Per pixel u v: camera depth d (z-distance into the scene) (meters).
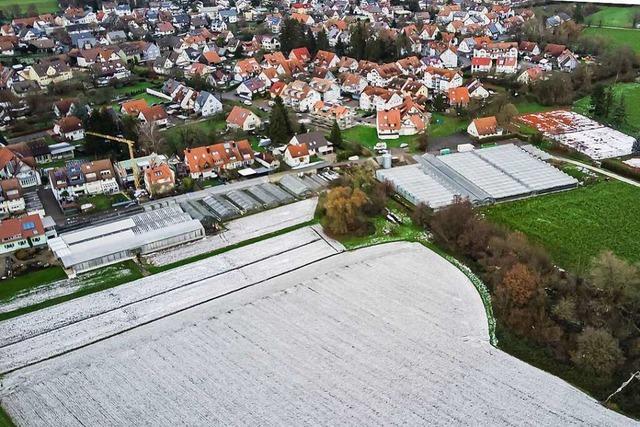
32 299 111.44
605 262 101.88
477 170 154.88
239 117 188.75
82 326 104.44
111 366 95.06
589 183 149.75
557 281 105.56
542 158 162.12
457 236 123.88
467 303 107.25
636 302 99.25
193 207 141.25
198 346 98.62
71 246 124.06
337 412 84.88
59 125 183.12
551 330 96.19
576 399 86.38
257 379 91.06
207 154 158.50
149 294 112.62
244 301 109.62
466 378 90.38
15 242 125.81
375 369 92.44
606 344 90.19
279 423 83.31
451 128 187.62
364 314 104.94
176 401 87.62
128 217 136.88
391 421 83.19
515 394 87.38
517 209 138.38
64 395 89.69
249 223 136.00
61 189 146.25
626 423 82.31
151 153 164.12
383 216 137.25
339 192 130.75
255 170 157.88
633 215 134.00
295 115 197.50
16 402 88.75
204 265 121.19
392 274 116.06
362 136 183.00
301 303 108.38
